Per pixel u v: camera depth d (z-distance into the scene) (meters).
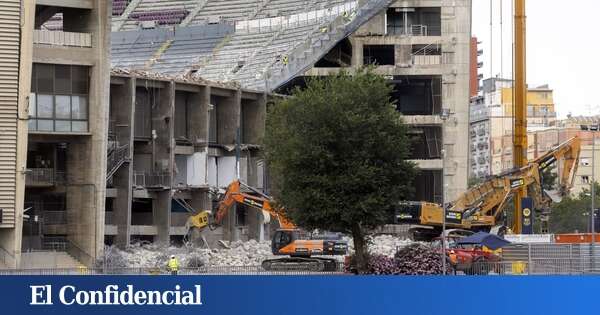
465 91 164.88
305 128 88.25
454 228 122.00
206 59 168.12
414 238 123.44
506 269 80.38
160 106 130.50
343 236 108.62
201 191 134.38
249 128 144.75
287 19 169.88
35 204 111.00
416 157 165.25
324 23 163.50
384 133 87.62
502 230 120.81
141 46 177.75
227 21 176.12
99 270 77.75
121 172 123.75
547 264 80.50
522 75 140.88
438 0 166.25
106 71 107.31
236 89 139.50
